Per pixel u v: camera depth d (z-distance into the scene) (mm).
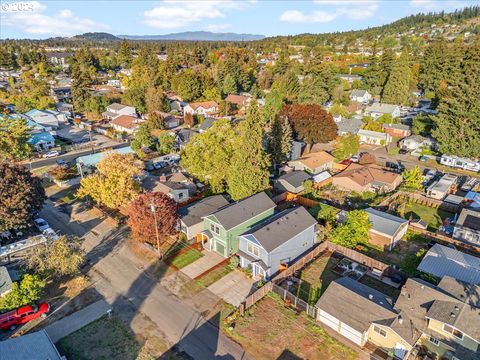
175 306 28281
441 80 101375
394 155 65375
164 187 46594
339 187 50375
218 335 25375
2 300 26328
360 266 33312
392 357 23469
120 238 38344
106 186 40562
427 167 59344
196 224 37844
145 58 154000
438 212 43844
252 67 146625
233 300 28938
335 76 101312
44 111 85938
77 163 54688
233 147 46875
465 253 33625
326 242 36219
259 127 40531
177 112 99188
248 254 32594
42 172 56719
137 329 25922
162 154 65312
